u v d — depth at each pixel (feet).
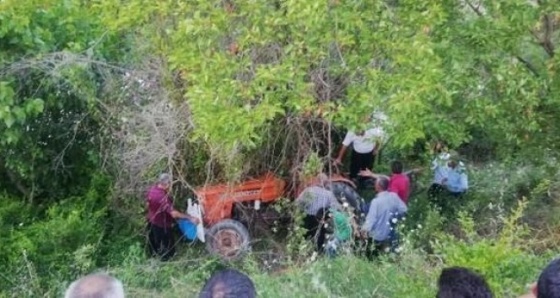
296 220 33.58
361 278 28.09
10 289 31.96
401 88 22.72
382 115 24.30
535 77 27.71
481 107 26.61
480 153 40.93
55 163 37.70
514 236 28.43
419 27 23.68
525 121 28.55
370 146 37.68
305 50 23.52
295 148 34.06
